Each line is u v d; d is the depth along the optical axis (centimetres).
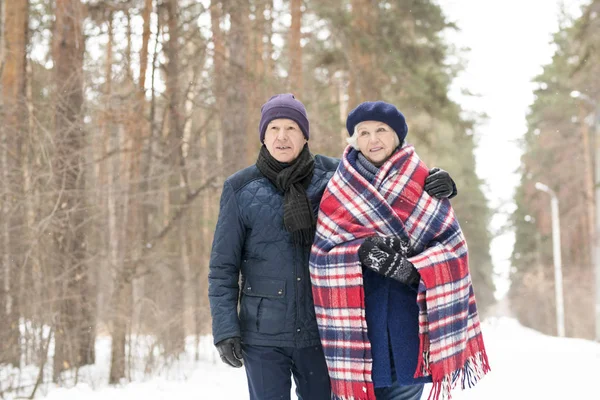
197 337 980
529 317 3697
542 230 3425
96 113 859
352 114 332
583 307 2809
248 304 319
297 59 1316
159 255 888
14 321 720
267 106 331
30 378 764
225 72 1004
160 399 640
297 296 316
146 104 904
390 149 330
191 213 1082
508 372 702
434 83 1441
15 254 720
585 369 705
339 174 326
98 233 870
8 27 896
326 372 324
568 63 2084
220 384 732
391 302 316
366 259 304
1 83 879
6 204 714
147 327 898
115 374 791
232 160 978
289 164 328
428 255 305
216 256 323
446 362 301
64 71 816
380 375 309
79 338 792
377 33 1284
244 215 322
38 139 756
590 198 2569
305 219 313
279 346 314
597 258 1238
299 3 1331
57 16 830
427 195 320
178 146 927
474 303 329
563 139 2633
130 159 871
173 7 924
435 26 1422
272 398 315
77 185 770
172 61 949
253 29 1112
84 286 809
